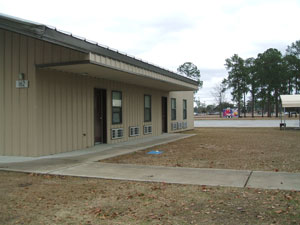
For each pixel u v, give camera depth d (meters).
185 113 22.69
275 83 62.25
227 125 32.38
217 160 8.72
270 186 5.75
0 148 9.52
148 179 6.46
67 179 6.55
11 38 9.35
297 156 9.33
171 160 8.77
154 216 4.33
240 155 9.60
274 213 4.35
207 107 127.00
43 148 9.34
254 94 68.19
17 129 9.30
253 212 4.41
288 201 4.85
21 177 6.74
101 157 9.24
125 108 14.16
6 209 4.67
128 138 14.37
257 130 22.41
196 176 6.69
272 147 11.57
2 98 9.46
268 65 62.25
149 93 16.70
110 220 4.21
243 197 5.11
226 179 6.37
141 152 10.39
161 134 18.14
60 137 10.02
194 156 9.48
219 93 83.81
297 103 22.34
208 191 5.52
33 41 9.07
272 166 7.73
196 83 18.36
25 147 9.21
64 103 10.20
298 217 4.19
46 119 9.44
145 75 11.82
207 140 14.40
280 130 22.17
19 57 9.24
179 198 5.13
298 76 62.25
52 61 8.82
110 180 6.45
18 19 7.42
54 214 4.46
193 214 4.38
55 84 9.81
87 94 11.40
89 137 11.52
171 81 14.50
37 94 9.09
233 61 68.06
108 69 9.74
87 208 4.70
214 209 4.57
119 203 4.92
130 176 6.75
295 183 5.95
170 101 19.83
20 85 9.18
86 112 11.34
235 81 68.50
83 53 8.40
